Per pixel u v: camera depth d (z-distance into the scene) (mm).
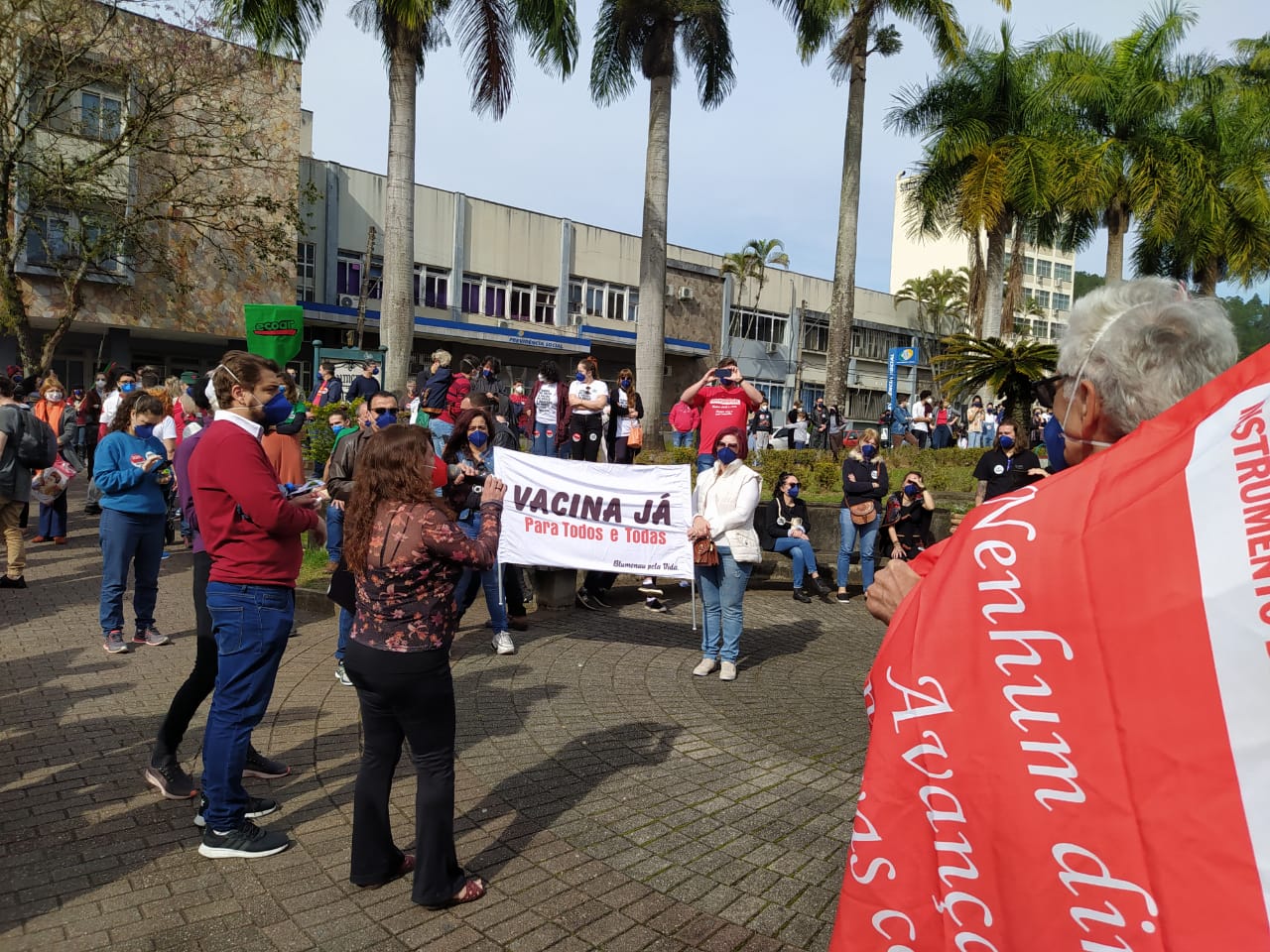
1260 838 1062
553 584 8102
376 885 3285
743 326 47031
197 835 3672
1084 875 1218
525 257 37375
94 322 25250
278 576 3496
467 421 5930
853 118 20891
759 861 3580
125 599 7992
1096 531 1267
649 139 19688
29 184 18875
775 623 8250
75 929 2975
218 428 3436
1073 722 1249
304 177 30422
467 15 18219
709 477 6371
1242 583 1113
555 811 3990
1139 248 27297
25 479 8086
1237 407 1204
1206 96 24906
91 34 19609
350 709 5230
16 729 4820
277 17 17234
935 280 55656
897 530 9547
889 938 1441
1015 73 24234
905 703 1454
